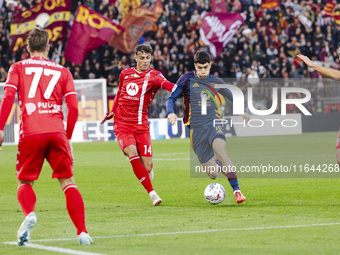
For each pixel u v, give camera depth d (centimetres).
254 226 2078
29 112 1789
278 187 3353
